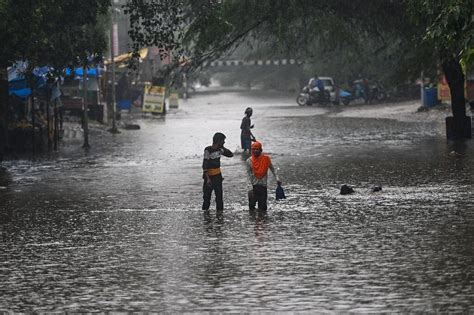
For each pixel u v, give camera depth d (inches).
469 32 1512.1
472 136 3019.2
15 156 2822.3
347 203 1617.9
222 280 1010.7
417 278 989.2
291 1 2783.0
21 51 2497.5
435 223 1359.5
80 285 1010.1
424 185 1836.9
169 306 900.0
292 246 1209.4
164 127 4212.6
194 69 2918.3
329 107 5949.8
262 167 1558.8
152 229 1396.4
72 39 2647.6
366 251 1157.1
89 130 3905.0
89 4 2620.6
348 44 2977.4
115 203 1724.9
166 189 1926.7
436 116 4242.1
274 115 5103.3
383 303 883.4
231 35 2866.6
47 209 1664.6
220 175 1588.3
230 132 3779.5
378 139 3127.5
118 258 1165.1
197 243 1258.6
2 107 2856.8
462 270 1023.0
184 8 2758.4
